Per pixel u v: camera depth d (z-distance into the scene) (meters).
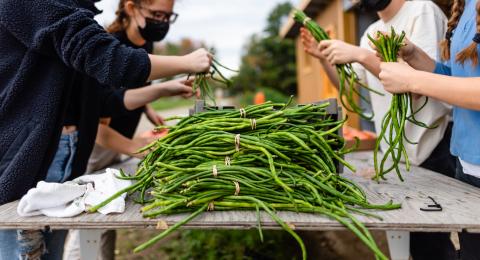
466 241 1.35
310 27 1.97
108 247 2.55
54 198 1.12
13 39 1.36
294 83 20.86
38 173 1.45
